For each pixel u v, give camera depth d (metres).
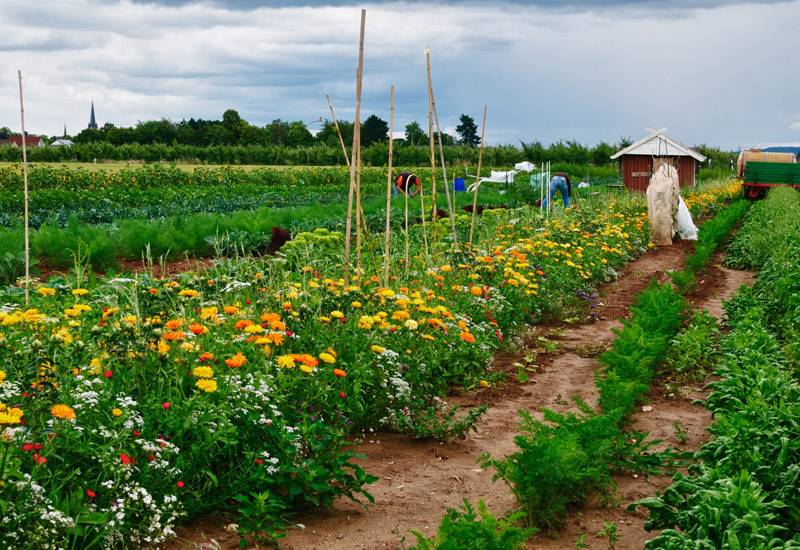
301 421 5.50
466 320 8.76
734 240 21.70
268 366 5.63
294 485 4.80
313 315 6.73
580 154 65.75
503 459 6.09
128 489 4.12
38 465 3.84
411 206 25.66
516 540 3.81
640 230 21.05
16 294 9.57
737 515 4.02
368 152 57.94
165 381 5.06
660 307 9.71
